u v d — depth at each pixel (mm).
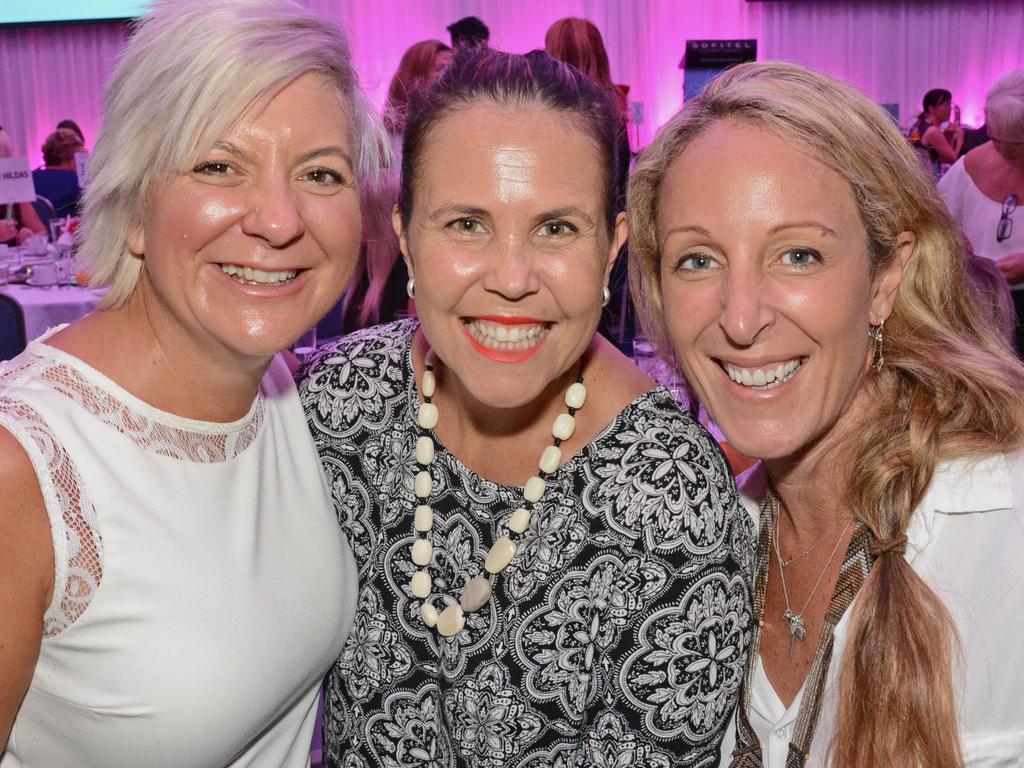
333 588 1476
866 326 1427
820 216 1322
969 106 10312
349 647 1539
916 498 1401
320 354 1667
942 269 1481
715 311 1388
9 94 10602
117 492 1245
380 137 1372
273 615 1373
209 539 1325
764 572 1614
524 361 1363
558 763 1419
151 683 1258
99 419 1262
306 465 1535
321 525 1505
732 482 1430
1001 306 2305
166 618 1265
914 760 1334
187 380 1340
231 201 1208
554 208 1291
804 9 10156
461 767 1461
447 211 1307
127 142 1221
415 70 3311
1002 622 1365
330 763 1599
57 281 5344
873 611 1379
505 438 1454
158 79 1188
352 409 1582
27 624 1182
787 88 1366
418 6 10047
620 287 2154
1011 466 1382
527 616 1406
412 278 1421
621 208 1658
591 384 1455
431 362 1534
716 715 1385
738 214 1323
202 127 1169
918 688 1327
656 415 1427
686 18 10211
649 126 10328
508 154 1274
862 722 1362
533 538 1424
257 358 1344
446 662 1453
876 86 10273
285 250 1234
